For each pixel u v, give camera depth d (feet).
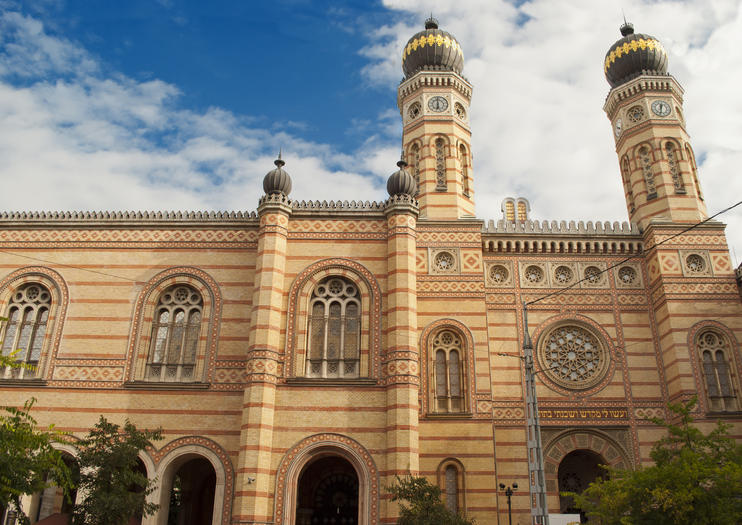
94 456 79.41
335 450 93.25
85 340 102.73
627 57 134.51
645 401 108.88
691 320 109.60
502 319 114.32
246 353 100.94
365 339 99.55
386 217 106.42
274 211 104.17
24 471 59.57
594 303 115.34
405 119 132.36
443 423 102.83
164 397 98.32
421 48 135.64
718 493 71.77
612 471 84.48
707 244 115.03
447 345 109.29
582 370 111.65
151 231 109.81
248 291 105.09
